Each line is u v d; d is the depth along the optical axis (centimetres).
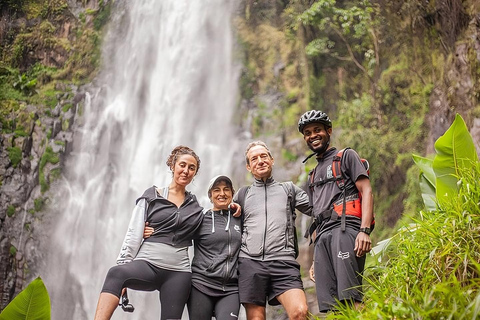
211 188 405
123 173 1500
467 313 242
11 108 1557
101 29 1692
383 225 1156
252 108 1461
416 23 1242
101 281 1391
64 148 1531
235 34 1561
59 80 1625
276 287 381
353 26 1343
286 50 1486
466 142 397
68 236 1453
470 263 292
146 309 1268
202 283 382
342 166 380
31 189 1489
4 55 1638
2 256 1428
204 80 1541
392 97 1264
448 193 392
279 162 1357
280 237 387
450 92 1123
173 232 385
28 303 342
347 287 350
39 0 1706
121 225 1430
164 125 1520
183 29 1609
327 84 1394
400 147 1200
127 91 1602
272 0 1561
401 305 270
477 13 1075
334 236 367
